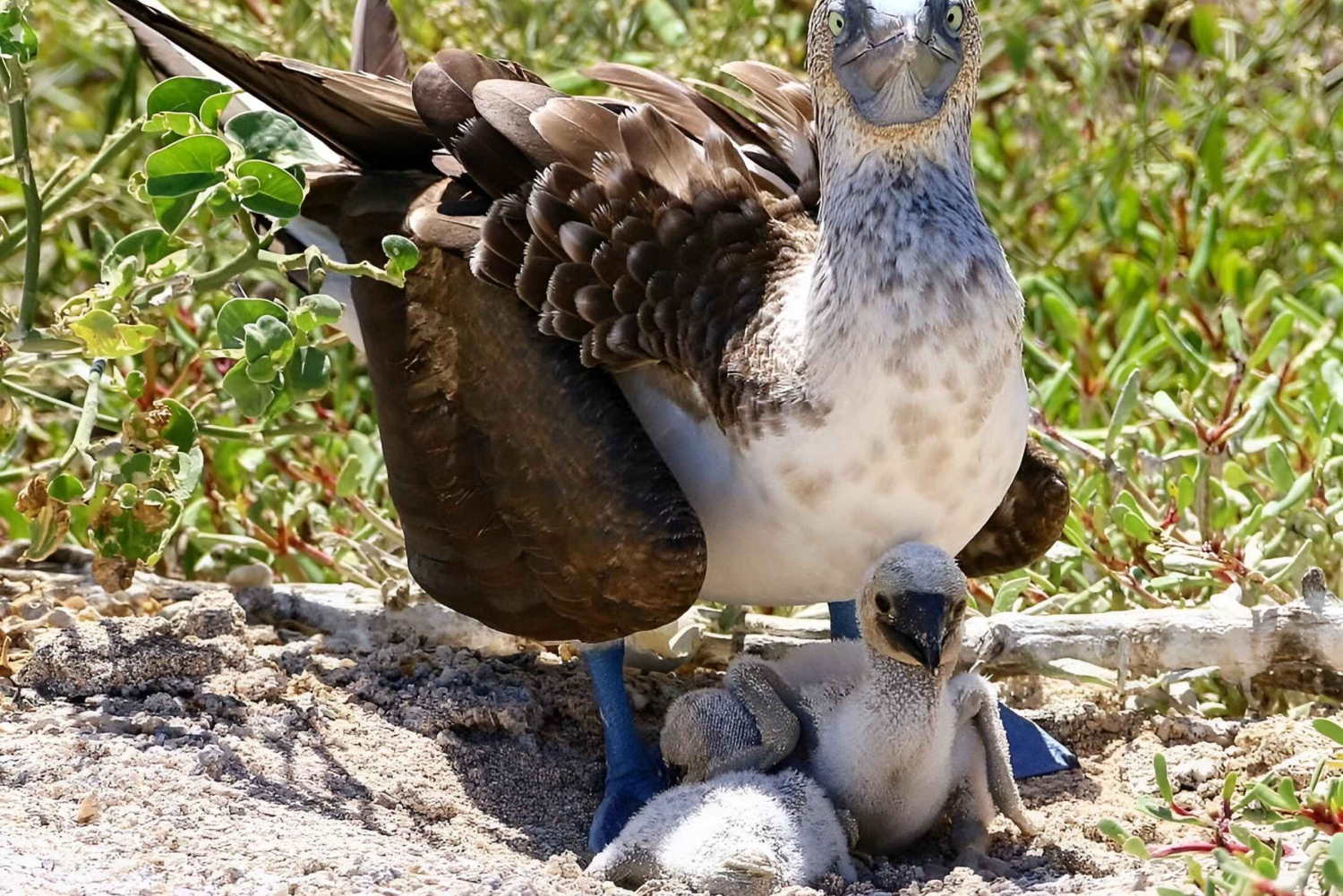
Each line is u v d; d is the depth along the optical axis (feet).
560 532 35.42
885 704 34.37
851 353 33.45
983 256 33.78
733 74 42.57
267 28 55.88
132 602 42.55
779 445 34.35
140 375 39.01
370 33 45.65
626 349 35.73
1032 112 61.67
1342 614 39.65
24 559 41.60
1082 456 45.16
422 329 38.06
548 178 36.86
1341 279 55.16
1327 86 60.34
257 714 37.86
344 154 41.37
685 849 32.55
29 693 37.47
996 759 35.50
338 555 46.75
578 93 56.44
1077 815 36.96
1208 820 31.40
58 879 28.84
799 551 35.55
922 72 33.24
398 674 40.75
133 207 53.26
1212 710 41.70
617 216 36.50
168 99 37.29
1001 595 42.32
